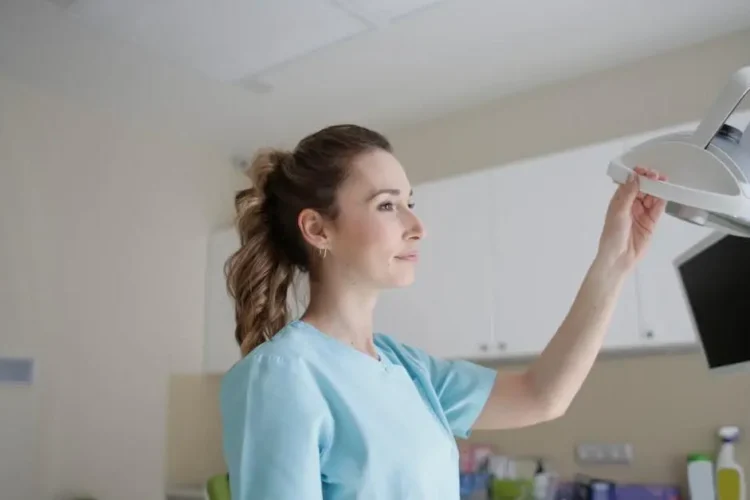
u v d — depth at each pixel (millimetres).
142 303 3215
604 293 1112
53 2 2287
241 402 927
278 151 1189
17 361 2773
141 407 3145
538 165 2473
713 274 1550
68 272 2977
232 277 1153
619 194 1050
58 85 2941
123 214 3201
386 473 935
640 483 2414
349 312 1074
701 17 2389
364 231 1036
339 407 955
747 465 2209
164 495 3160
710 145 969
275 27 2416
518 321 2410
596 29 2467
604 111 2738
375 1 2256
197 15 2342
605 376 2564
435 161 3207
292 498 865
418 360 1227
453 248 2621
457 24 2418
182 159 3486
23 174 2893
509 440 2771
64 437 2873
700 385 2344
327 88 2924
